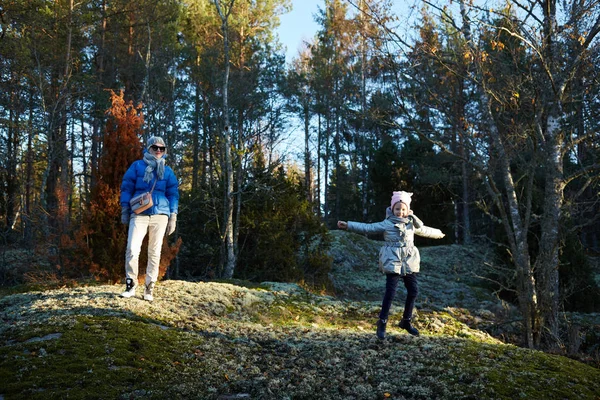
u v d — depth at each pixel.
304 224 13.13
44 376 3.53
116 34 21.33
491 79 9.16
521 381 4.09
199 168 25.16
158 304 6.04
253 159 15.28
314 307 7.96
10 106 17.22
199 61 23.25
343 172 37.22
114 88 21.27
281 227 12.42
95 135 21.44
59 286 8.32
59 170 22.50
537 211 13.05
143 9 20.72
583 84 9.95
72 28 18.62
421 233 5.48
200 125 23.88
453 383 4.01
